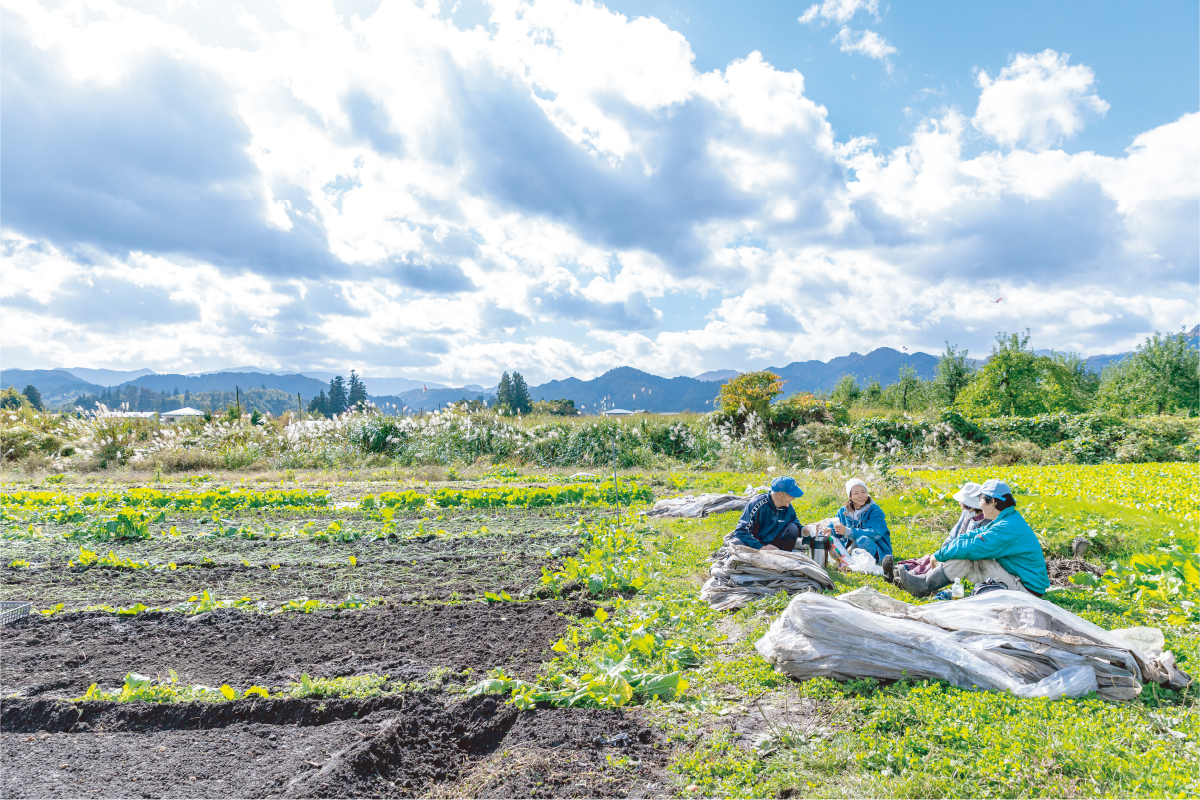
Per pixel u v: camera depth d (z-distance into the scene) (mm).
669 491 13367
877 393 50656
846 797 2822
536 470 18047
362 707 3713
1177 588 5625
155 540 8602
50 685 4031
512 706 3676
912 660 3865
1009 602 4387
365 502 11078
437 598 5949
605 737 3396
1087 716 3352
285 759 3213
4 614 5203
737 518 9484
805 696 3793
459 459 19172
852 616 4082
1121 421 22938
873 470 15078
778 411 22406
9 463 18734
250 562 7344
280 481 15750
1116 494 11992
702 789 2939
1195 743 3146
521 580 6566
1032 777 2871
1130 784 2799
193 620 5262
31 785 2977
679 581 6359
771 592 5598
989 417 27453
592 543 8070
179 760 3207
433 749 3348
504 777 3029
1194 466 17656
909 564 6465
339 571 6945
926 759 3049
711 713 3664
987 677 3715
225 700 3744
